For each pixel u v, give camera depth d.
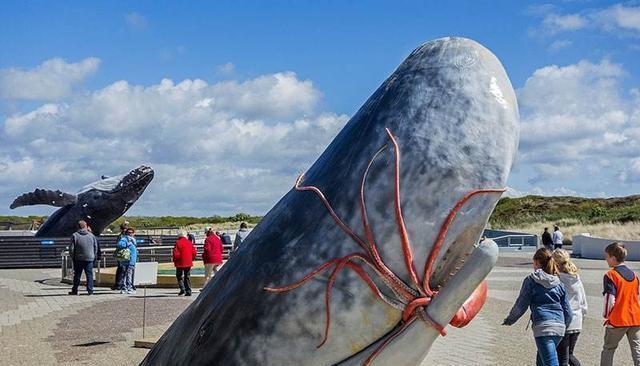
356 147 2.41
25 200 29.33
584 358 10.08
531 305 7.21
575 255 36.69
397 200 2.26
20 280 23.39
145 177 30.48
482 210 2.26
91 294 18.92
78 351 10.95
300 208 2.43
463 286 2.21
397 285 2.24
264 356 2.30
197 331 2.52
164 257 26.83
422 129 2.32
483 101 2.34
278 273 2.34
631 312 8.04
